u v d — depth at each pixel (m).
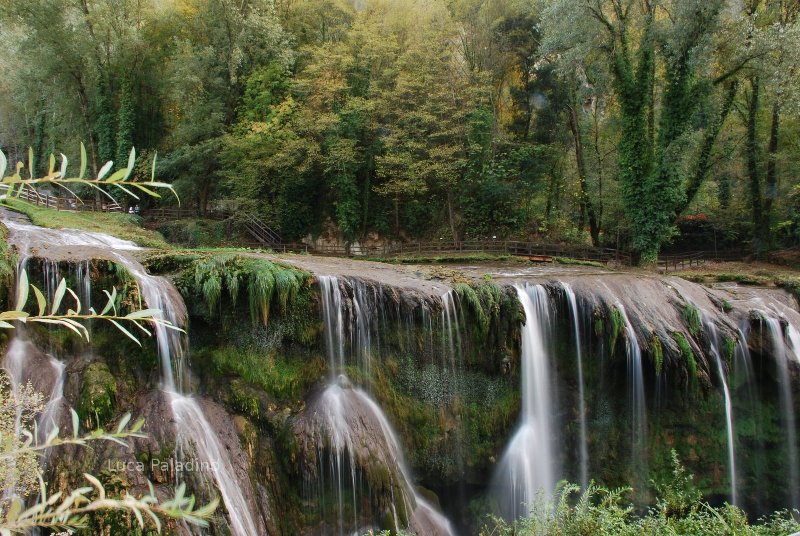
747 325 15.45
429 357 12.51
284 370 11.26
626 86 24.94
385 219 29.06
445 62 28.05
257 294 11.09
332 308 11.89
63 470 8.18
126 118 30.05
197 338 11.13
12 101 43.78
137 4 30.59
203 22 29.42
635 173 25.25
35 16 26.39
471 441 12.73
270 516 9.71
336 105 26.88
